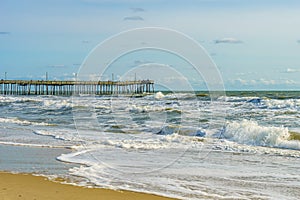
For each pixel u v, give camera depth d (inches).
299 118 727.7
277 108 877.8
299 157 433.4
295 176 342.6
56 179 328.2
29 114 1029.8
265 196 282.8
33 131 674.8
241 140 546.6
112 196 277.9
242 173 354.9
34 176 338.6
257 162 406.0
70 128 716.7
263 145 515.8
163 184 313.7
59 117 937.5
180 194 285.1
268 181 324.8
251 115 781.3
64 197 274.2
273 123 677.3
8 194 280.7
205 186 308.3
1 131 679.7
